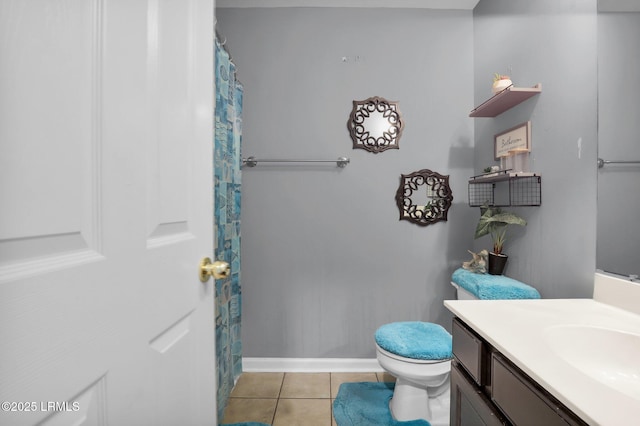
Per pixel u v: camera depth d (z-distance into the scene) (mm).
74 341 409
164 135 618
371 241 2076
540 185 1423
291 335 2088
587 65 1165
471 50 2055
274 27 2066
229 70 1660
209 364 792
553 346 817
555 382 597
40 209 368
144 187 555
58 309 387
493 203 1853
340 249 2078
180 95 675
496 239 1678
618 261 1031
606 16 1081
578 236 1204
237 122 1799
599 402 536
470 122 2059
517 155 1552
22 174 349
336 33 2068
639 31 950
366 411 1621
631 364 783
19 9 345
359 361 2070
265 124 2072
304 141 2074
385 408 1647
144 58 557
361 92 2076
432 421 1533
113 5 483
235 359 1847
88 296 432
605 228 1083
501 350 749
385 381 1941
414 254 2074
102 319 457
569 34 1255
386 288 2082
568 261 1253
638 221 961
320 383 1931
